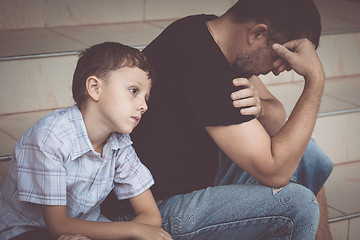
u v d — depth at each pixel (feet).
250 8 5.60
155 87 5.78
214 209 5.79
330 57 11.39
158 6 12.27
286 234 5.90
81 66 5.20
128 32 11.05
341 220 8.07
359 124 9.84
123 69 5.09
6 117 8.76
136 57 5.16
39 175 5.02
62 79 9.19
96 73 5.09
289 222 5.83
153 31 11.25
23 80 8.89
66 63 9.17
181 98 5.59
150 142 5.88
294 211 5.79
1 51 9.10
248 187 5.87
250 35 5.63
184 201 5.87
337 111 9.59
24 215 5.32
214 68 5.49
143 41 10.34
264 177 5.68
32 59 8.89
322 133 9.54
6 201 5.38
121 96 5.09
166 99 5.71
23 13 10.94
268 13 5.54
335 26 11.94
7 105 8.86
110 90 5.09
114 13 11.84
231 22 5.72
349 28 11.78
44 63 9.00
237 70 5.87
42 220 5.35
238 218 5.83
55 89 9.17
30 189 5.07
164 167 5.88
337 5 14.53
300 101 5.86
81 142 5.14
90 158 5.23
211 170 6.14
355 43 11.62
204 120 5.44
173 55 5.65
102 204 6.03
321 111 9.54
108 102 5.10
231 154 5.58
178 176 5.92
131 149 5.59
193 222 5.77
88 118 5.19
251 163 5.56
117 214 5.95
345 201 8.55
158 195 5.96
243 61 5.75
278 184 5.74
